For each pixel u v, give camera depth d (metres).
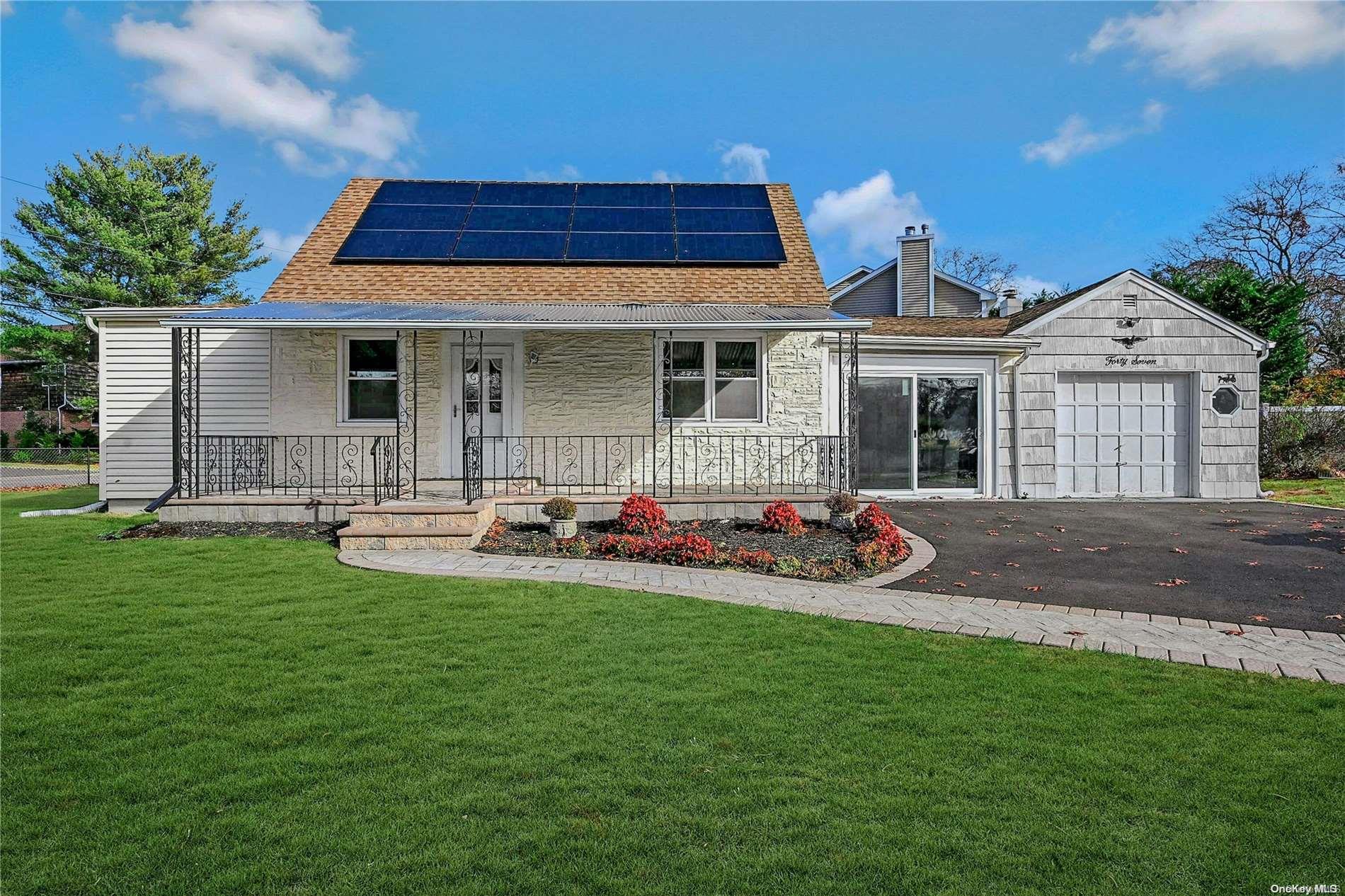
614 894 2.48
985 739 3.69
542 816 2.95
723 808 3.03
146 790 3.13
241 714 3.93
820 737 3.70
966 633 5.48
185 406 10.81
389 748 3.53
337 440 11.67
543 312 10.81
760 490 11.16
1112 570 7.89
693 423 12.03
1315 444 17.16
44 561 7.90
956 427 14.04
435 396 11.75
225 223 36.78
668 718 3.91
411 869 2.61
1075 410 14.29
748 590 6.89
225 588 6.74
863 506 10.67
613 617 5.80
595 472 11.88
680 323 9.88
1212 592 6.97
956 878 2.58
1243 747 3.62
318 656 4.87
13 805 3.00
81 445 36.09
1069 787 3.22
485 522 9.42
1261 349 14.35
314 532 9.68
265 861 2.64
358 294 11.91
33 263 31.70
